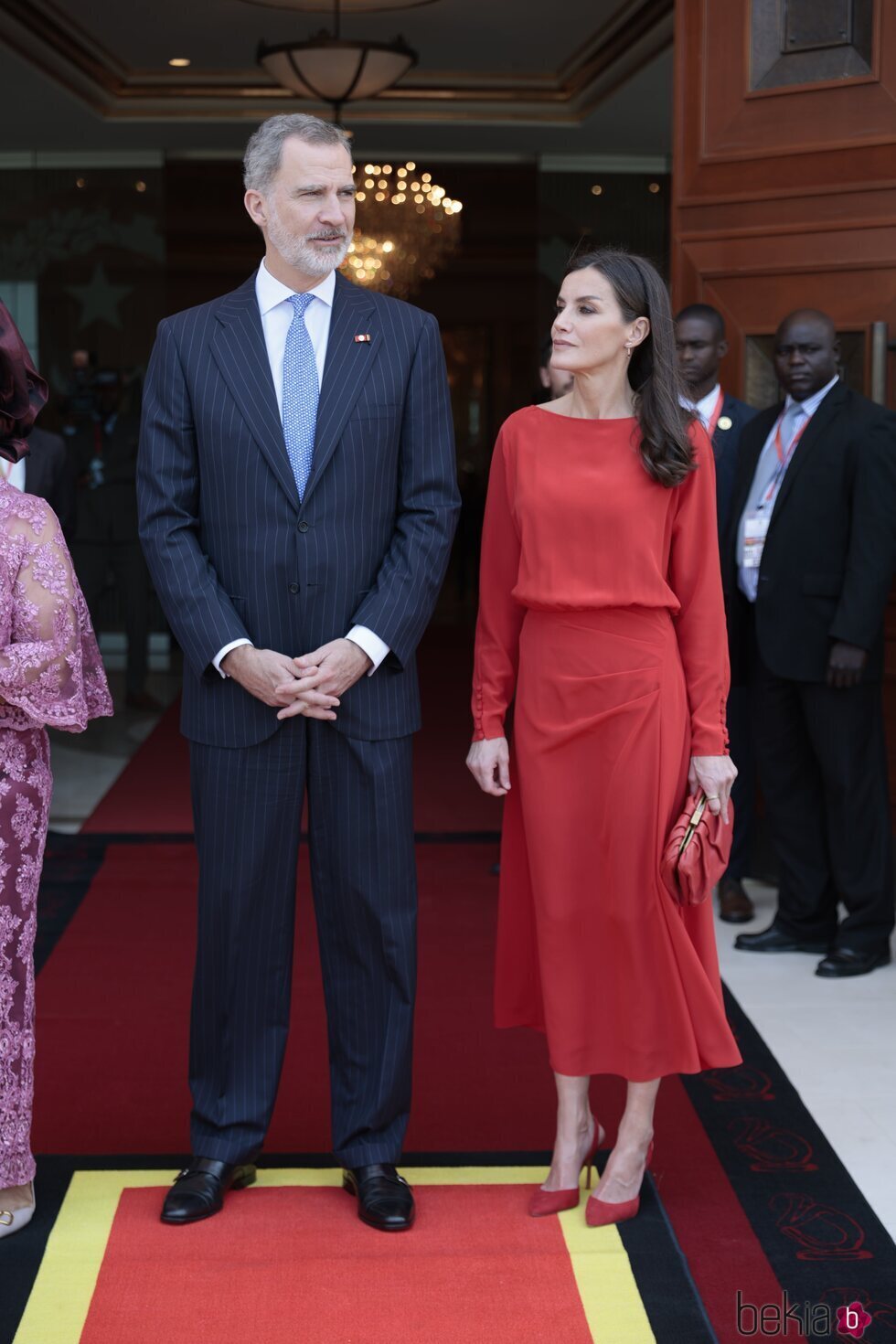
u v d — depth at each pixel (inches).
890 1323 95.2
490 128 389.7
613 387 106.6
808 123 192.9
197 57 353.4
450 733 328.5
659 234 424.5
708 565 108.3
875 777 167.3
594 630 106.4
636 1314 95.2
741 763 185.8
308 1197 111.9
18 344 103.1
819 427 166.6
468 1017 154.4
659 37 307.4
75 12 316.8
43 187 427.5
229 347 105.3
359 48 295.4
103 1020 152.4
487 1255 102.6
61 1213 108.7
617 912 106.3
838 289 192.4
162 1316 94.5
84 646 108.2
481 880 209.2
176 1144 122.5
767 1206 111.7
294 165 101.2
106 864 216.4
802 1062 140.4
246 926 108.1
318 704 103.2
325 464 104.3
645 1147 109.5
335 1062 111.5
